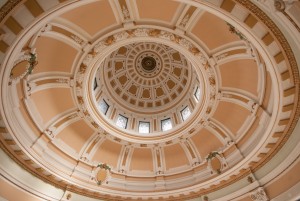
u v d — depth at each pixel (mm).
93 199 14758
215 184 14320
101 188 15062
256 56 11031
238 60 12703
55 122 14492
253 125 13602
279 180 11742
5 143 11164
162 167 17188
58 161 14750
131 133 17172
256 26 7977
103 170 16188
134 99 20453
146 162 17500
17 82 10938
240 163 13258
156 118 19484
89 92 15156
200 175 15828
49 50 12172
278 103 10164
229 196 13539
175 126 17172
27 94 12188
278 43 7941
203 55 13328
